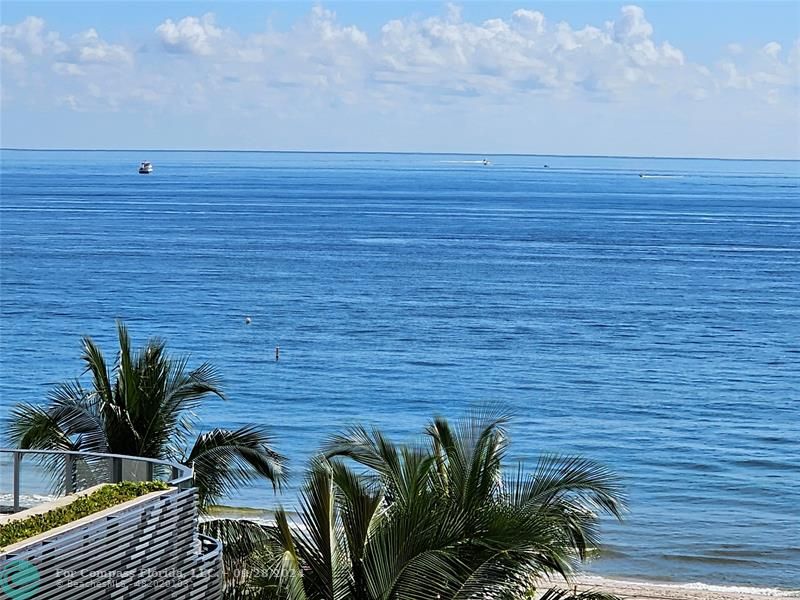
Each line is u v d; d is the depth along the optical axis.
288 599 12.41
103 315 96.19
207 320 94.31
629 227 195.75
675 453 51.81
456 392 67.44
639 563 33.78
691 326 94.69
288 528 13.80
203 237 167.88
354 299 107.19
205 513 19.14
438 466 15.67
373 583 13.45
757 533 37.62
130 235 169.25
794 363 78.69
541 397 66.19
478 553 13.52
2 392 65.88
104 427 19.45
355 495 14.20
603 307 104.44
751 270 135.50
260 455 19.16
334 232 178.38
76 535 11.93
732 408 63.47
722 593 30.77
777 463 49.75
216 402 63.47
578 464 16.25
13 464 15.30
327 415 60.69
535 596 27.53
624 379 72.00
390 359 77.81
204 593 14.08
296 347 82.00
